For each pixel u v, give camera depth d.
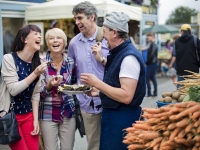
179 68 6.79
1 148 5.00
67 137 3.62
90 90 3.30
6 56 3.19
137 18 9.09
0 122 3.06
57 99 3.51
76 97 3.76
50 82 3.38
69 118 3.60
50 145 3.55
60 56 3.60
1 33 8.12
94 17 3.59
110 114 2.96
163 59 15.48
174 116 2.19
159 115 2.29
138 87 2.87
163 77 14.77
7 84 3.13
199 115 2.15
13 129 3.08
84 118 3.73
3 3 8.15
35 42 3.20
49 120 3.52
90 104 3.61
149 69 9.59
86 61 3.62
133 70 2.78
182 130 2.20
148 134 2.30
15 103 3.21
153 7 15.85
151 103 8.76
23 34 3.18
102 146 3.06
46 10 8.23
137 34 12.25
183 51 6.66
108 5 7.81
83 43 3.64
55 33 3.50
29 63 3.28
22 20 8.80
